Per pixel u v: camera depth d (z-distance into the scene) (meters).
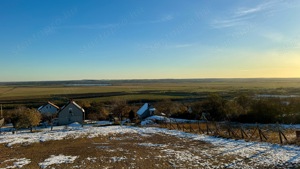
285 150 22.78
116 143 30.73
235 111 57.88
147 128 44.38
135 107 83.00
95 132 40.78
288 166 18.55
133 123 58.00
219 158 21.69
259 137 29.95
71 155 24.53
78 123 59.31
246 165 19.39
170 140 31.52
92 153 25.20
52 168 20.19
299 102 56.22
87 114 73.69
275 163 19.44
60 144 30.95
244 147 25.00
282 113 52.25
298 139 25.88
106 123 59.53
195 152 24.25
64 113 62.94
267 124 49.97
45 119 64.56
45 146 29.83
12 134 42.22
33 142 32.69
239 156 21.89
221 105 60.75
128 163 21.17
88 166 20.55
